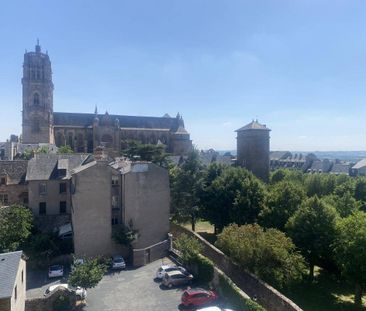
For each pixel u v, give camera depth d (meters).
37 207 59.94
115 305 36.44
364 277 38.47
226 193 66.25
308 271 52.47
